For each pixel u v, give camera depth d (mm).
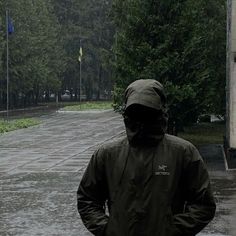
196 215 3160
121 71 21328
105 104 70562
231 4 17938
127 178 3109
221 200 11727
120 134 30953
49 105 83938
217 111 28562
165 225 3043
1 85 67875
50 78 77688
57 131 34000
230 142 17562
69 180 15047
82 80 90250
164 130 3195
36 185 14258
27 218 10273
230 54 18125
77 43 88500
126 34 21453
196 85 20734
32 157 21000
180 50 21047
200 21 24203
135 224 3053
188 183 3205
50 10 84312
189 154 3191
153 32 21141
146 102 3115
